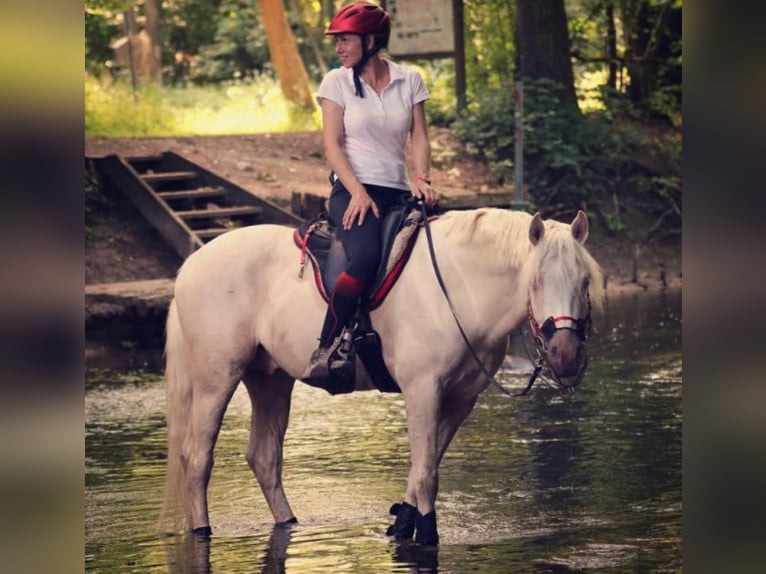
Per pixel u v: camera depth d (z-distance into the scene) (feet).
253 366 32.65
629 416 44.39
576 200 90.99
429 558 28.58
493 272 29.01
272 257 32.04
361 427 44.78
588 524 30.99
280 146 89.10
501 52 102.83
